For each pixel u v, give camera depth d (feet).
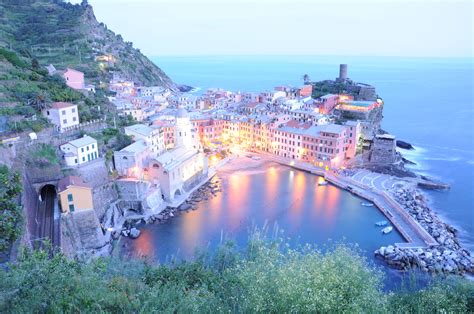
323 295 86.48
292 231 325.21
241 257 165.58
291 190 428.97
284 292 88.43
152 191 370.12
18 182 170.19
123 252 290.35
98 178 341.41
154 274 150.20
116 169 372.38
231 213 364.38
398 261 269.85
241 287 106.93
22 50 565.53
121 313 93.04
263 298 89.04
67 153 328.29
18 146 298.35
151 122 506.48
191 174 432.25
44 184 303.27
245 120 603.67
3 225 151.33
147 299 103.40
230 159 549.95
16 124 311.27
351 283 96.37
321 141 500.74
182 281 139.95
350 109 640.99
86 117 396.98
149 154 415.44
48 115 353.51
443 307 116.06
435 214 369.71
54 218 270.87
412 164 552.41
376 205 382.42
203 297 109.19
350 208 377.91
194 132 505.25
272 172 496.23
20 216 173.27
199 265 163.63
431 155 607.37
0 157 258.16
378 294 100.58
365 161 528.63
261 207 378.73
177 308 100.58
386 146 519.19
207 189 431.02
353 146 512.63
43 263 97.40
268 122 574.15
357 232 325.21
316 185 447.42
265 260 114.21
